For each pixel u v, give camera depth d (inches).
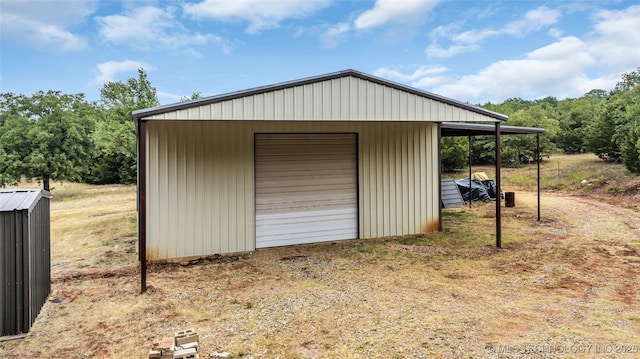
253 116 201.2
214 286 199.3
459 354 126.0
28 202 149.6
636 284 192.7
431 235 316.5
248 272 223.5
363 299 177.5
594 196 531.8
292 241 288.8
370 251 267.0
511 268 222.4
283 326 150.5
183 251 256.8
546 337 137.5
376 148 311.3
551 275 208.4
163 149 251.3
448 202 468.8
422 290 188.5
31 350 133.9
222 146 265.4
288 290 191.6
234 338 140.9
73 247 293.4
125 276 217.9
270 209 282.0
